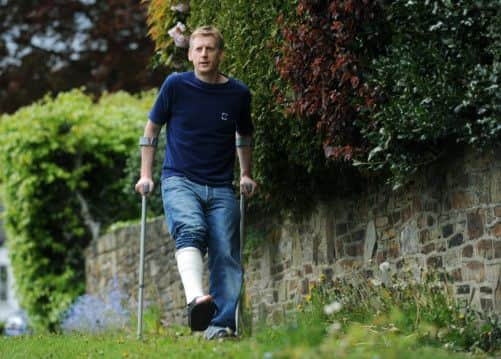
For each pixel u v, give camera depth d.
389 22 14.84
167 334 19.20
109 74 46.72
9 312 64.25
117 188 35.97
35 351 14.46
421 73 13.91
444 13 13.55
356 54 15.14
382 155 15.25
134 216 36.28
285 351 9.71
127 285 29.86
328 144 15.78
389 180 15.19
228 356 11.02
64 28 47.97
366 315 15.73
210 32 15.49
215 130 15.41
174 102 15.47
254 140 18.95
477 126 13.49
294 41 15.65
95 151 35.34
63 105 35.25
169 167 15.40
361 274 17.83
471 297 14.53
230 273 15.15
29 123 34.56
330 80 15.34
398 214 16.64
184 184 15.21
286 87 16.83
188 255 14.63
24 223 34.88
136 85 46.47
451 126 13.62
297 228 20.23
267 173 19.36
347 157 15.33
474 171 14.40
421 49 13.88
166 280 27.34
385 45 15.12
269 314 21.45
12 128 34.97
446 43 13.53
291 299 20.44
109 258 31.47
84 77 47.28
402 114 13.92
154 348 13.09
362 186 17.75
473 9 13.39
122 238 30.23
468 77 13.30
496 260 13.91
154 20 21.73
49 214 35.31
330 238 18.91
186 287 14.40
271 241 21.41
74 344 15.11
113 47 46.69
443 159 15.20
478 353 12.92
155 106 15.55
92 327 26.95
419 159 14.88
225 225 15.21
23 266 35.47
